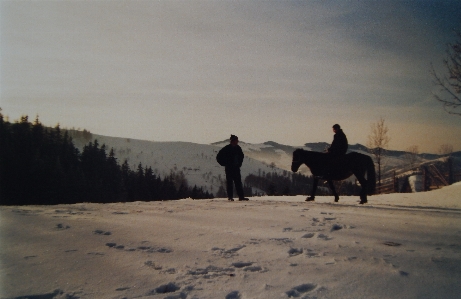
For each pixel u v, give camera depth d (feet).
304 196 58.59
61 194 160.97
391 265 13.46
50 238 17.74
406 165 110.83
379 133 100.63
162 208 31.48
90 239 17.72
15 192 148.46
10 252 15.17
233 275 12.55
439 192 52.54
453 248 16.24
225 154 43.70
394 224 22.53
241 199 44.16
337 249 16.07
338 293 10.77
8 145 157.38
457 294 10.62
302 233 19.60
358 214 27.48
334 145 40.63
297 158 41.57
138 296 10.73
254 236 18.78
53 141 204.03
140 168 255.91
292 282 11.73
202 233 19.48
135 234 19.04
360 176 39.70
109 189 208.13
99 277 12.32
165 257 14.79
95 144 235.40
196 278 12.25
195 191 264.93
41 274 12.54
